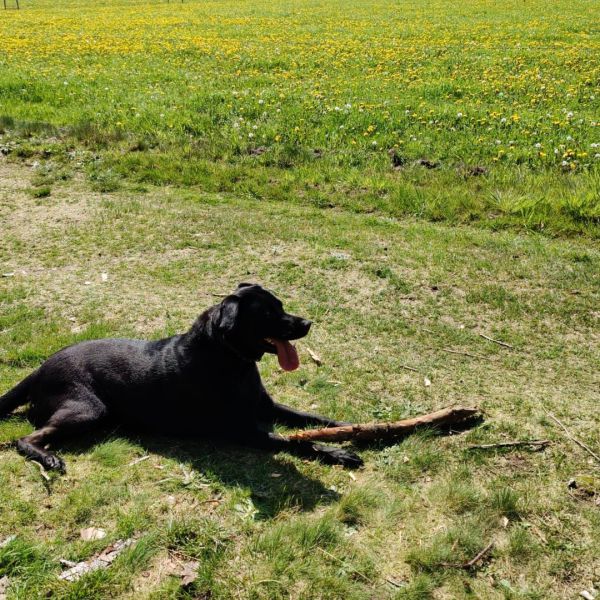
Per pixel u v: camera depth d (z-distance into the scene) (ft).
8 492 6.31
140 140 18.34
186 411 7.07
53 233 12.91
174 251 12.10
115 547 5.73
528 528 6.02
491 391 8.11
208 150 17.58
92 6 71.87
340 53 32.99
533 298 10.34
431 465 6.82
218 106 21.45
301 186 15.26
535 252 11.83
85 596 5.27
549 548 5.81
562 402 7.86
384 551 5.77
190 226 13.16
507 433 7.32
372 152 17.10
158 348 7.29
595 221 13.00
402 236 12.68
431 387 8.20
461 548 5.78
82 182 15.84
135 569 5.51
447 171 15.60
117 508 6.15
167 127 19.57
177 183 15.83
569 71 26.81
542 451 7.03
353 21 47.67
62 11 65.77
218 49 35.24
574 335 9.41
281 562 5.57
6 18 58.44
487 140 17.51
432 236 12.65
